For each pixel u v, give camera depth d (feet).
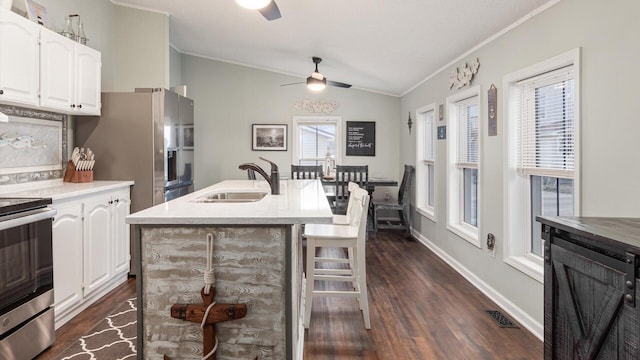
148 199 12.24
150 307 5.77
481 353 7.63
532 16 8.72
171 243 5.72
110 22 13.89
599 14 6.75
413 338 8.28
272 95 21.53
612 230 4.54
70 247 8.92
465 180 13.91
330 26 12.75
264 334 5.77
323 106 21.65
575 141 7.36
